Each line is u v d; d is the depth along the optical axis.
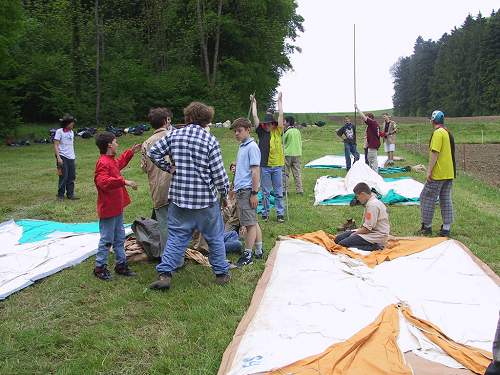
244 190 6.29
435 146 7.34
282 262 5.97
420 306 4.73
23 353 4.30
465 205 9.71
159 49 41.03
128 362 4.15
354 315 4.54
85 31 35.84
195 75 38.94
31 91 32.16
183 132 5.36
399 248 6.58
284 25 45.81
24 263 6.40
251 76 42.81
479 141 30.16
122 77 35.66
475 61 77.56
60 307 5.17
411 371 3.59
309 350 3.89
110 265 6.41
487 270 5.77
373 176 10.77
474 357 3.81
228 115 38.19
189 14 40.72
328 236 7.21
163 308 5.10
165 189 6.00
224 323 4.75
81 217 9.23
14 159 18.91
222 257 5.67
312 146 24.19
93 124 32.66
